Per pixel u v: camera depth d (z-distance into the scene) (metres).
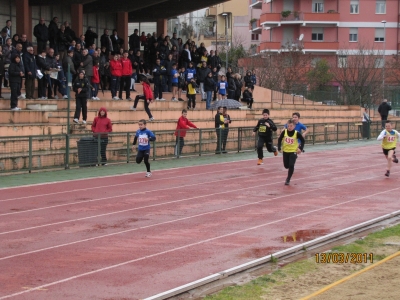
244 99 40.75
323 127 37.75
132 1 40.97
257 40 84.94
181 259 10.96
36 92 30.17
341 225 14.16
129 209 15.80
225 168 24.88
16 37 28.00
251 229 13.57
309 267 10.53
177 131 27.56
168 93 35.34
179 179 21.53
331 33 71.38
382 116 43.97
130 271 10.16
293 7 72.00
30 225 13.75
